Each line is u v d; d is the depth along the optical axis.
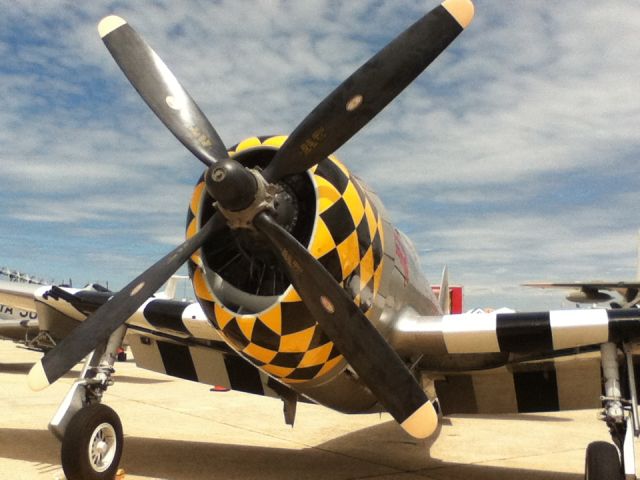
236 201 4.17
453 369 6.13
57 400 10.91
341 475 5.97
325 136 4.45
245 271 4.79
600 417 5.03
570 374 6.06
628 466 4.64
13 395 11.57
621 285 26.59
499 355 5.77
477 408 6.69
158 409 10.50
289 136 4.49
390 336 5.46
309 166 4.48
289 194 4.63
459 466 6.68
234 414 10.22
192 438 7.76
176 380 16.03
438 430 9.37
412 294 6.00
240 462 6.38
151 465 6.01
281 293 4.67
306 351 4.59
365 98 4.46
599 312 5.02
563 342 5.12
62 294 6.54
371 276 4.83
